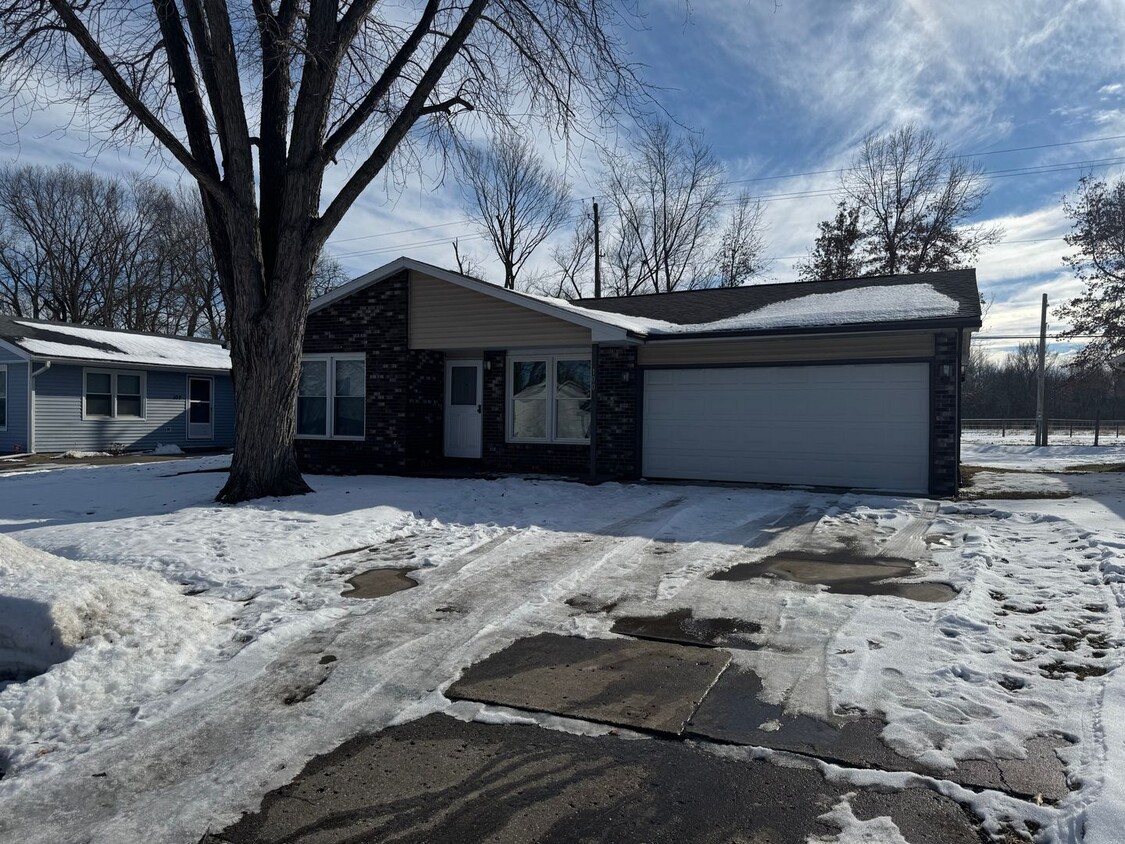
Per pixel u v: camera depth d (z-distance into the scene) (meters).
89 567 6.05
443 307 14.13
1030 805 3.06
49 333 22.27
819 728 3.80
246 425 10.63
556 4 10.80
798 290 15.59
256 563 7.08
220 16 9.56
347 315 14.98
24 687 4.25
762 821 3.03
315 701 4.23
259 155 10.93
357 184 10.48
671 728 3.84
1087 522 8.47
